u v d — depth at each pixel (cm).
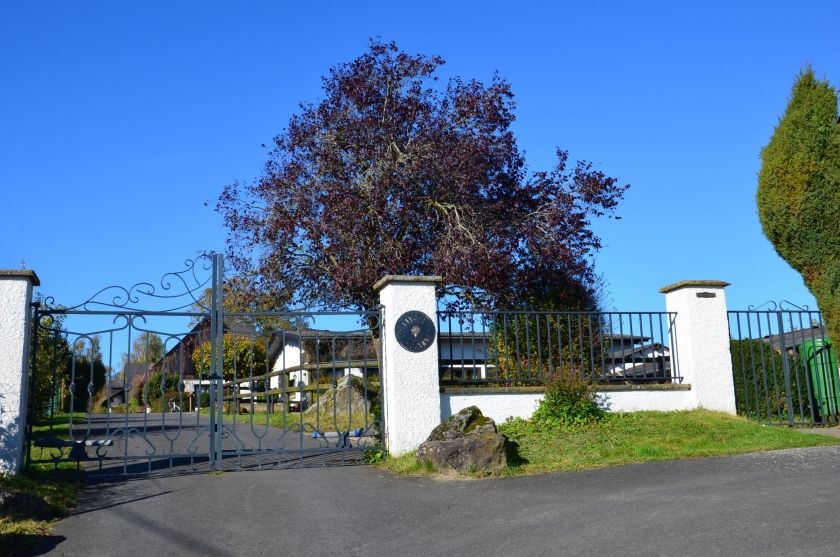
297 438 1416
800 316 1327
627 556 580
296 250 1795
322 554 640
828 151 1280
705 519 663
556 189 1800
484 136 1722
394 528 709
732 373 1264
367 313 1113
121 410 2958
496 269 1587
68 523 749
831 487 759
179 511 792
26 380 938
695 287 1277
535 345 1386
